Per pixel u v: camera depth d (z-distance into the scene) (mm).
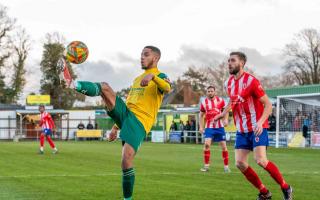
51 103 85875
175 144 43688
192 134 48750
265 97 9094
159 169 16969
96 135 59000
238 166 9414
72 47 7539
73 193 10656
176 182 12797
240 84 9242
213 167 17984
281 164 20141
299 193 10820
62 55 7422
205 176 14383
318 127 37344
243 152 9383
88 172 15680
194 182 12820
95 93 7703
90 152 28188
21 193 10656
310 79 80625
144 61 8531
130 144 8070
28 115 61562
